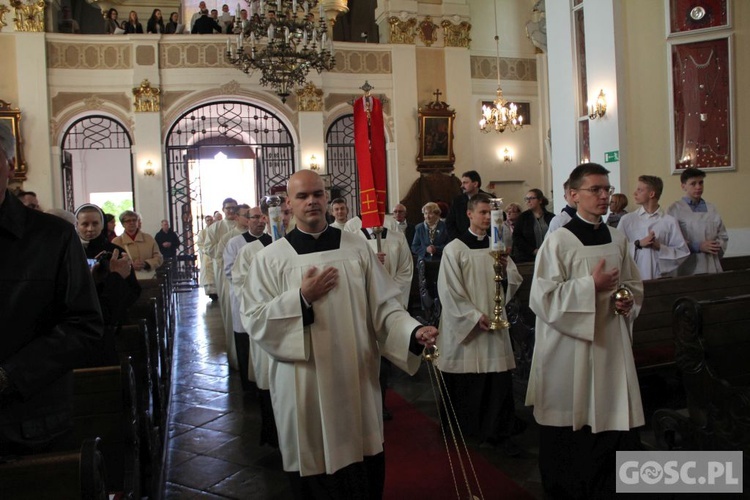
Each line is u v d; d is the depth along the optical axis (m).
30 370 1.80
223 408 5.52
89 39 14.37
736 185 7.98
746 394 3.05
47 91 14.05
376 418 2.85
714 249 5.40
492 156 17.27
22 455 1.88
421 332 2.64
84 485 1.67
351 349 2.77
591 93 8.76
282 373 2.81
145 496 3.26
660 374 4.85
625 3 8.37
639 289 3.37
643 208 5.50
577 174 3.32
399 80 15.96
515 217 8.84
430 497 3.55
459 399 4.36
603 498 3.29
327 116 15.61
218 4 17.95
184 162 15.12
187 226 15.79
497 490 3.58
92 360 3.66
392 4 15.92
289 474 2.81
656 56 8.28
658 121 8.30
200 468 4.15
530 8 17.59
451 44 16.41
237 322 5.75
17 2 13.82
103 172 21.31
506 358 4.18
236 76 14.91
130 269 3.29
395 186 15.97
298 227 2.94
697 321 3.33
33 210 2.00
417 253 7.98
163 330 5.98
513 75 17.45
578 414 3.22
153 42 14.56
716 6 7.98
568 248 3.30
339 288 2.79
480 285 4.30
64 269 1.97
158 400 4.25
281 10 9.44
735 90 7.93
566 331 3.17
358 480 2.78
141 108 14.46
